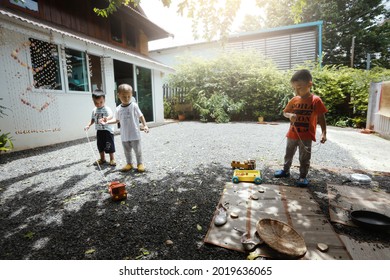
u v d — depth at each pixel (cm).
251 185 295
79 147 531
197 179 323
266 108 1076
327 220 212
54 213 232
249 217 216
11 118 484
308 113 285
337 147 515
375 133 703
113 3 382
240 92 1091
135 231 200
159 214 228
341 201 250
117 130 788
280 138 616
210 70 1125
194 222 213
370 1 1998
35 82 526
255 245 173
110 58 755
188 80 1143
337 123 897
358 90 873
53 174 347
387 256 166
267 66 1111
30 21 451
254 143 555
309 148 288
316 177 326
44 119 548
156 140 606
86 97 665
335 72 993
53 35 510
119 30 892
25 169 371
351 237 188
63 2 656
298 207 235
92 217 224
